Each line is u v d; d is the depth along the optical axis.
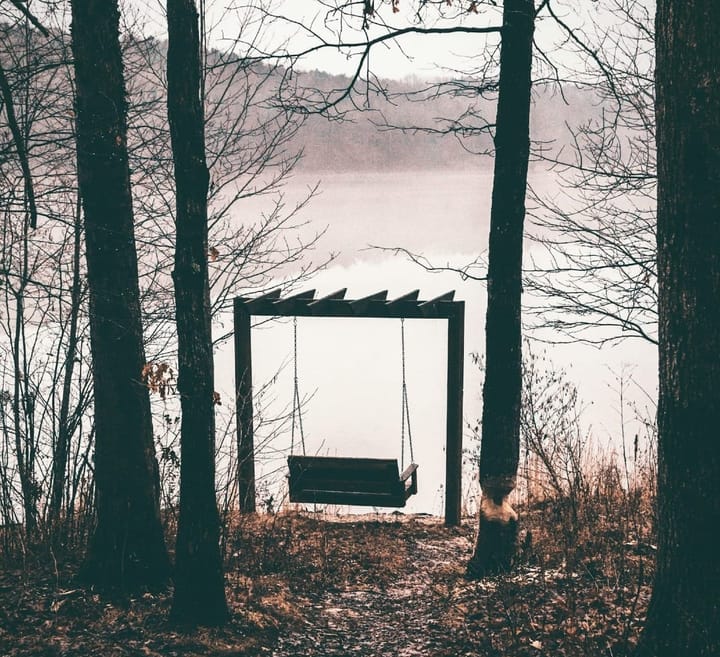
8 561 7.50
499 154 7.78
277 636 6.54
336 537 10.30
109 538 6.95
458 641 6.28
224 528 8.55
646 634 4.71
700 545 4.41
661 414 4.58
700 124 4.26
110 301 6.83
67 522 8.31
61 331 8.52
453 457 11.17
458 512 11.23
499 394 7.99
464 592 7.52
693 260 4.33
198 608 6.26
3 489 8.41
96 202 6.77
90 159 6.71
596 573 7.14
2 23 6.56
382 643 6.61
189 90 5.79
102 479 6.96
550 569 7.60
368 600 7.98
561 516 9.09
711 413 4.34
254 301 11.10
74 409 8.74
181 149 5.81
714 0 4.20
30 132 6.55
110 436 6.92
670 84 4.38
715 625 4.39
